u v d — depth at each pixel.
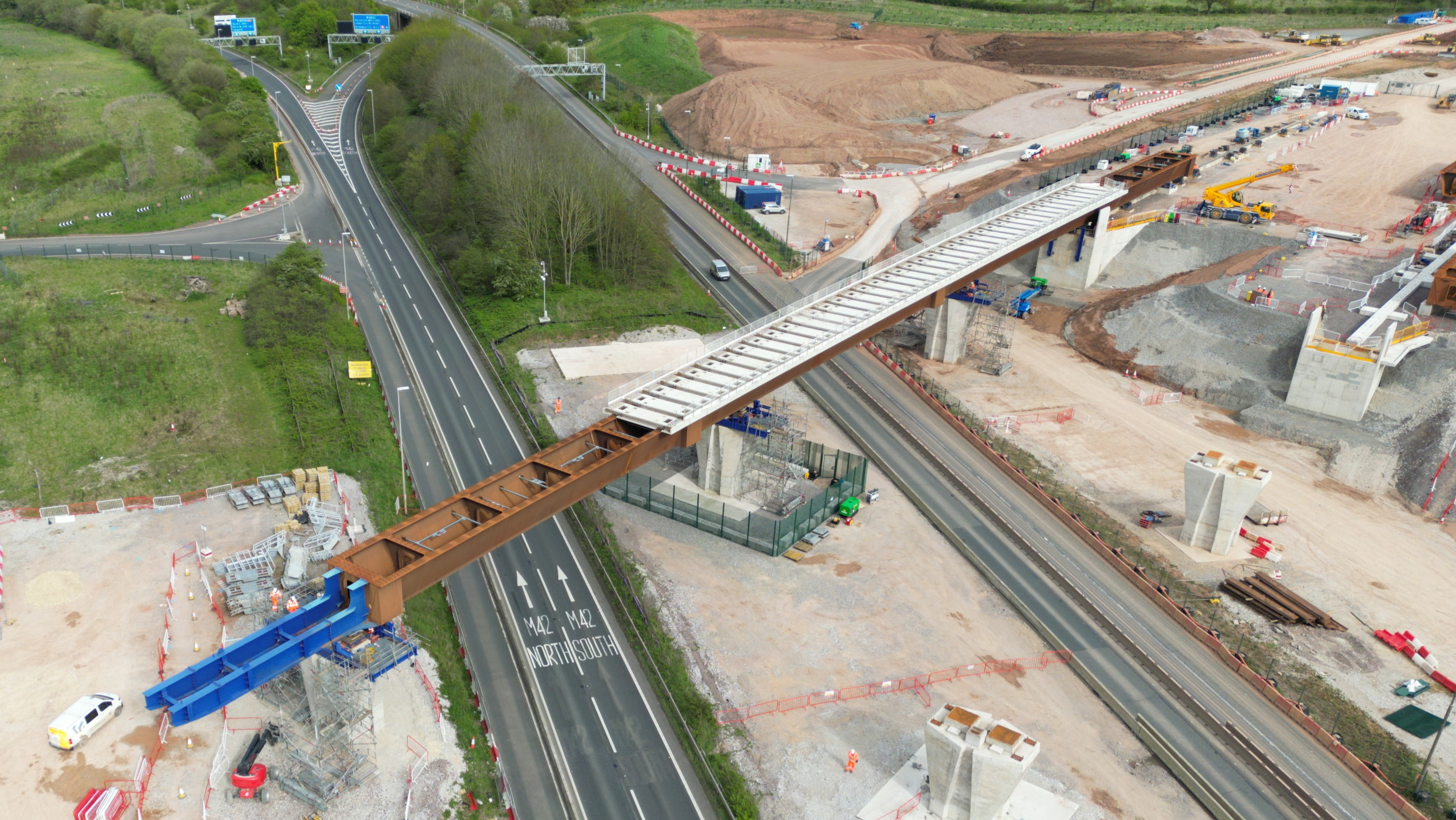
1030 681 64.25
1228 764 58.28
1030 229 106.25
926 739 52.03
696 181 157.12
